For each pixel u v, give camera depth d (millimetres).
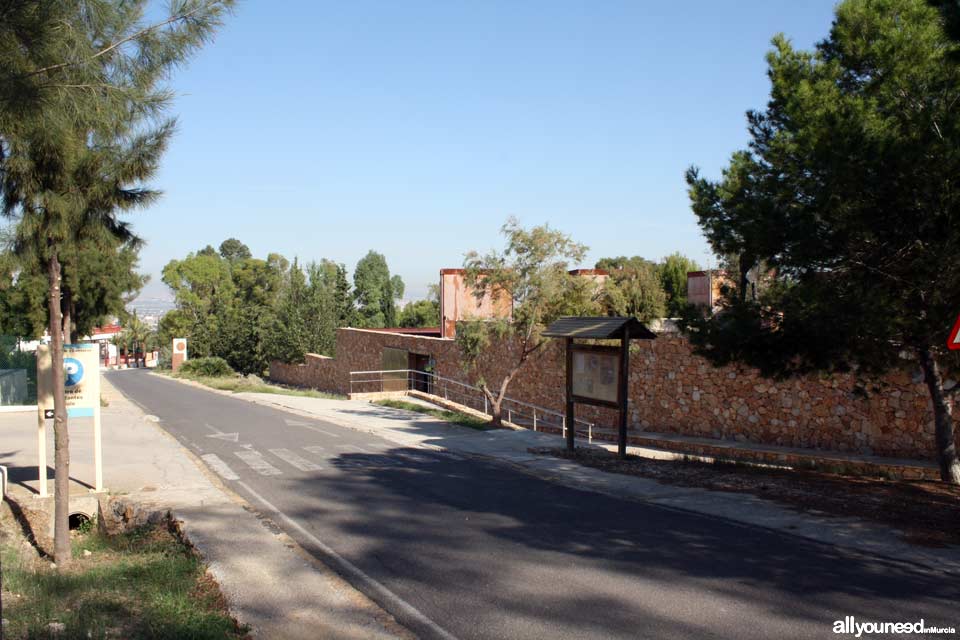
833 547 7977
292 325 48594
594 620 6074
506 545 8500
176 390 38562
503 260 21062
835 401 16031
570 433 16203
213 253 128250
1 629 5590
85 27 6906
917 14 10117
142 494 11562
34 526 10352
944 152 8586
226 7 7660
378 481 12859
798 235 9906
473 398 28266
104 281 30844
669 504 10516
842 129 9203
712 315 11531
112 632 5691
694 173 12070
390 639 5738
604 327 14617
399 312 74250
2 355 28656
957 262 8781
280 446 17266
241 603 6547
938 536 8219
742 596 6523
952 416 13953
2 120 6641
